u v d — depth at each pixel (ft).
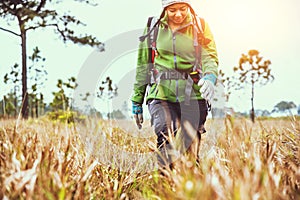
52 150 11.59
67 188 9.56
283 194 8.69
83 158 12.99
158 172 12.62
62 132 18.57
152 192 10.83
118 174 13.20
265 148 11.78
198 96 14.02
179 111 14.03
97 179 12.28
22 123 21.66
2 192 9.06
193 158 11.99
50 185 9.33
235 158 10.34
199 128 13.91
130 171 13.25
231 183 8.55
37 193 9.06
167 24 14.07
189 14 13.97
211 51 14.15
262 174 8.47
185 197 8.05
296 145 13.76
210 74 13.66
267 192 8.24
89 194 10.48
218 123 13.98
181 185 8.64
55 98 43.39
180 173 10.11
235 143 11.70
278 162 12.17
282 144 14.32
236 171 9.42
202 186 8.11
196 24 14.06
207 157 12.57
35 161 9.88
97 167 13.02
